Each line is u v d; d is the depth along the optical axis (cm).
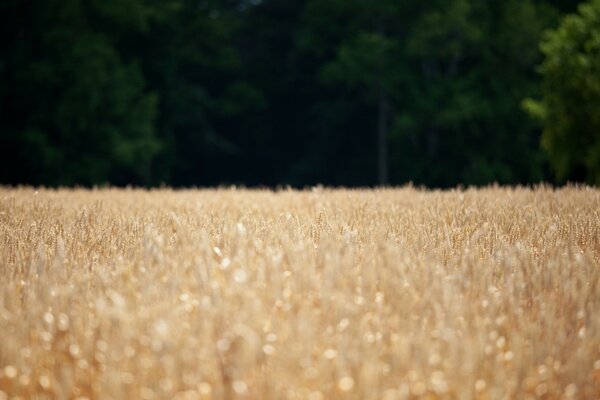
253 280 681
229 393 489
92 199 1761
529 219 1130
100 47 6550
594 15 4216
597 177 4109
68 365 539
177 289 670
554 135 4288
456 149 7012
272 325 584
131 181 7694
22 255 802
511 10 7044
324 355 527
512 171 6944
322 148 8456
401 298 638
